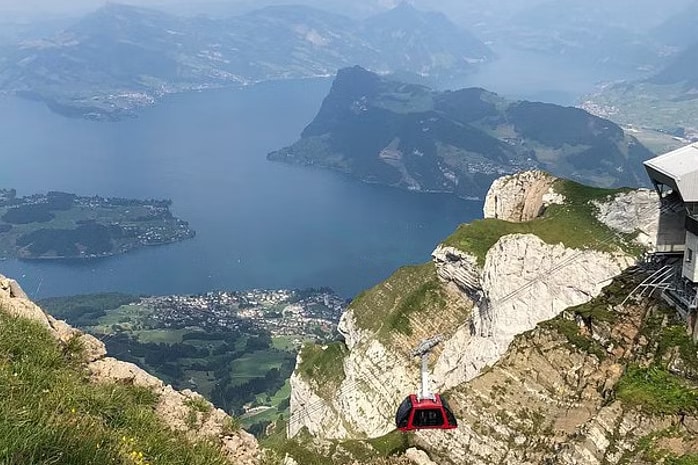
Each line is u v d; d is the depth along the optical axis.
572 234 87.94
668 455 35.72
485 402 50.75
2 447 11.00
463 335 99.00
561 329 50.78
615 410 39.78
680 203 40.81
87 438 12.82
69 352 18.09
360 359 109.31
